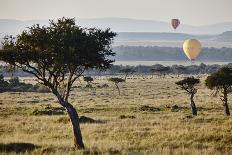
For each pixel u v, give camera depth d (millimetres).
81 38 71375
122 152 66500
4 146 71875
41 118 135000
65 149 70812
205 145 75812
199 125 107000
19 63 73188
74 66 73688
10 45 73312
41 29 72000
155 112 170000
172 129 98562
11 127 112500
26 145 73812
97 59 72938
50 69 75750
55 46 70438
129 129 101938
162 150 67438
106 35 74500
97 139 88000
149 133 93438
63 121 124250
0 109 183750
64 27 72438
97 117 141750
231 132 88750
